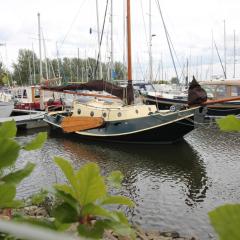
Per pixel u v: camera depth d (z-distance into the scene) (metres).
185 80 42.00
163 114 17.59
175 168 13.83
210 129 22.00
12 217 1.22
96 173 0.99
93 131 19.30
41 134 1.21
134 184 11.82
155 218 8.97
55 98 30.42
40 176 11.70
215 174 12.82
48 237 0.54
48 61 43.69
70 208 1.00
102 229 1.00
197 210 9.48
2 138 1.08
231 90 25.38
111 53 27.23
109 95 20.75
